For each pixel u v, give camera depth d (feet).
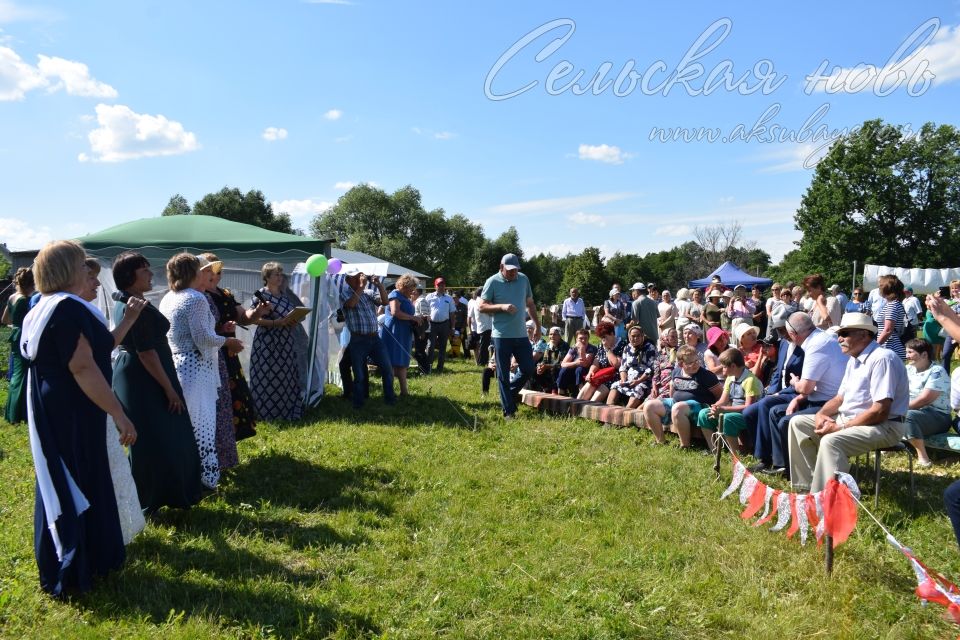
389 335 30.40
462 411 27.02
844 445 14.74
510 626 10.32
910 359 18.44
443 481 17.29
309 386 27.12
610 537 13.69
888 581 11.85
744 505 15.47
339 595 11.10
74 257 10.44
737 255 188.85
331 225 190.08
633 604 11.03
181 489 13.67
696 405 20.58
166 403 13.55
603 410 24.17
